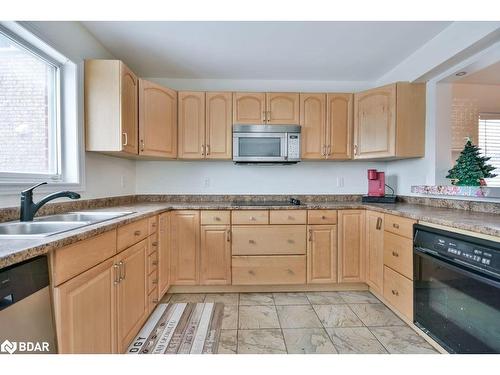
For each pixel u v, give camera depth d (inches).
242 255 99.1
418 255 68.9
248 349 65.9
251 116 109.0
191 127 108.1
